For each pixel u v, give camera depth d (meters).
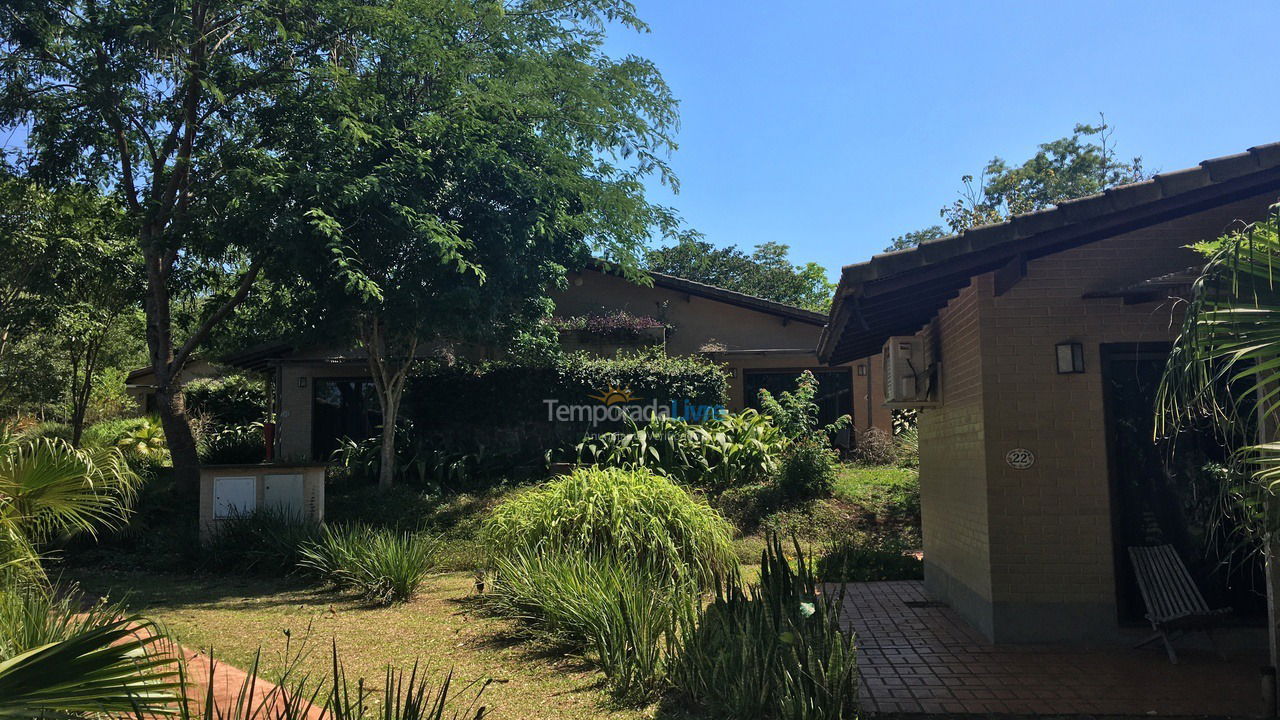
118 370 27.34
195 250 14.74
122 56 13.35
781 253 41.22
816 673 4.64
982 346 6.47
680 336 20.25
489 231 13.54
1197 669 5.63
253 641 6.84
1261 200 6.16
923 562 9.47
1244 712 4.76
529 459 16.67
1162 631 5.84
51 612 5.34
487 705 5.11
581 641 6.36
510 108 14.40
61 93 14.27
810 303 41.84
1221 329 3.54
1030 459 6.40
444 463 15.98
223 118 14.41
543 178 14.16
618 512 8.82
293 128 13.49
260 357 19.64
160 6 13.30
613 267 19.78
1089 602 6.29
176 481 15.55
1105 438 6.33
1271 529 3.71
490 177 13.91
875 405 18.84
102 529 12.19
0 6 13.02
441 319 13.29
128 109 14.02
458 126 13.59
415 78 14.49
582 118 15.73
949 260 5.83
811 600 5.62
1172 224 6.32
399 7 13.81
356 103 13.37
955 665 5.84
